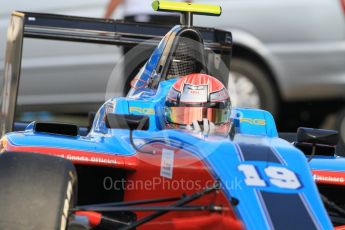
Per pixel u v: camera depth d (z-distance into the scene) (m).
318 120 39.69
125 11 36.78
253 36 36.84
